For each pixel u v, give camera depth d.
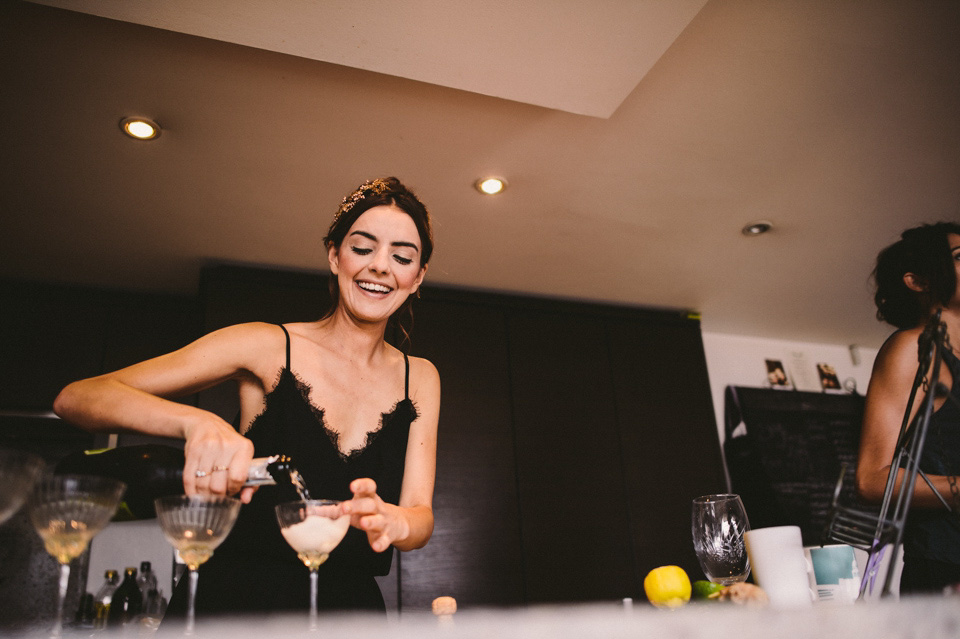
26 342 2.99
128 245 2.87
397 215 1.26
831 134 2.44
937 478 1.13
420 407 1.34
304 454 1.14
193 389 1.13
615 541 3.36
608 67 1.92
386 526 0.90
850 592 1.00
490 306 3.55
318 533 0.81
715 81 2.14
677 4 1.71
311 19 1.70
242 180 2.50
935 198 2.87
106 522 0.72
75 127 2.19
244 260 3.04
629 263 3.34
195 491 0.84
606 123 2.31
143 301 3.24
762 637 0.55
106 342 3.11
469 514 3.12
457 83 1.96
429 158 2.45
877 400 1.32
